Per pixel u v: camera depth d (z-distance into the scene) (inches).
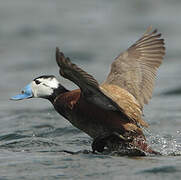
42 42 987.3
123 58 442.6
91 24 1077.1
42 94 428.8
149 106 636.1
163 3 1186.6
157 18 1083.9
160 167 345.1
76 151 427.5
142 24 1058.1
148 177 325.4
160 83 753.6
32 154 407.5
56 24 1077.1
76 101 397.7
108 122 393.4
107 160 372.2
